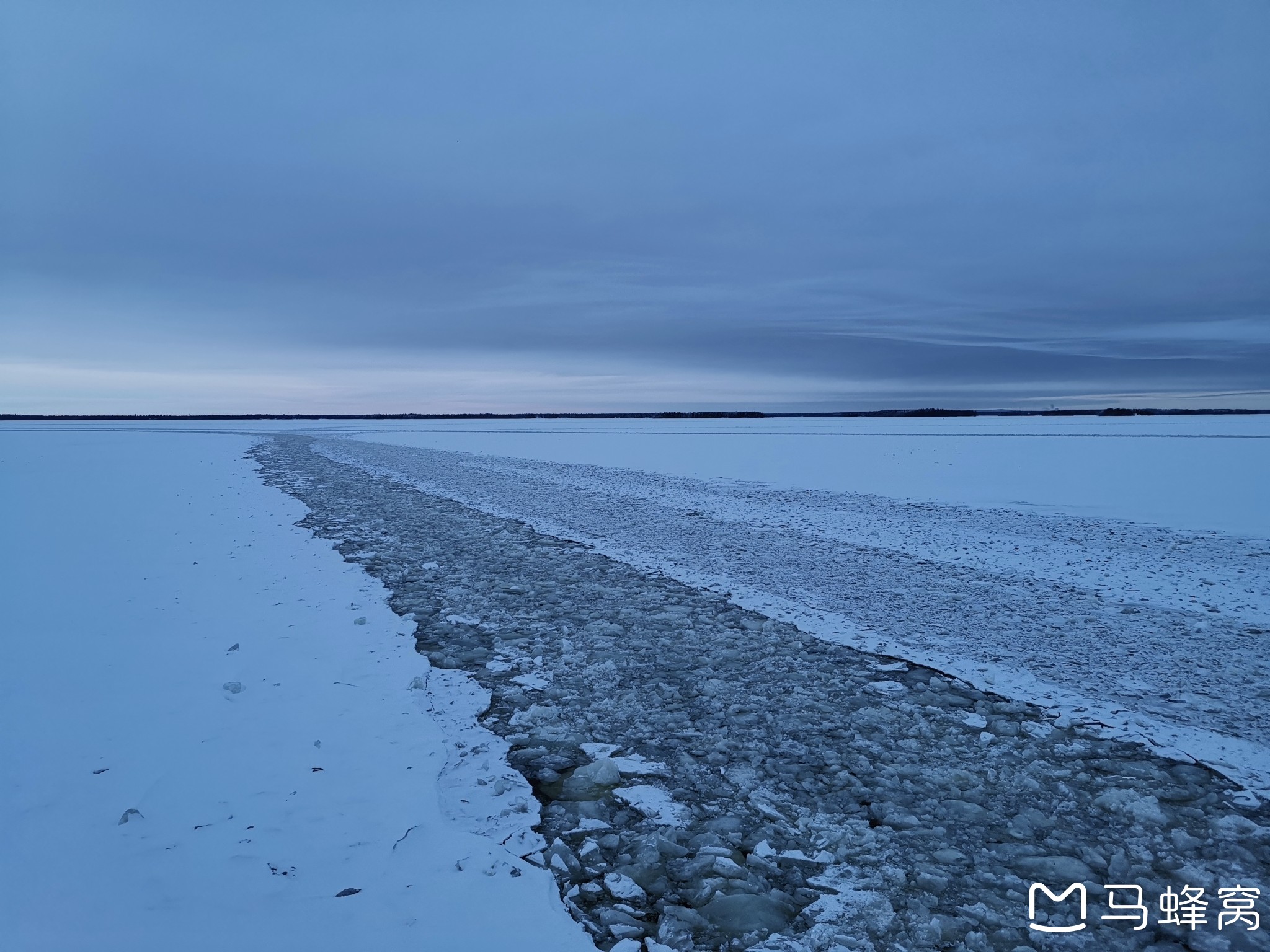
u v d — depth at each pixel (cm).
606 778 499
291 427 10125
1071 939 350
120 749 525
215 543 1325
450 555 1241
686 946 344
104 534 1391
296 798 467
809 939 351
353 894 374
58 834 415
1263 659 711
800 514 1680
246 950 329
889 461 3005
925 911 368
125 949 325
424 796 476
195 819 437
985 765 520
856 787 493
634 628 838
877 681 676
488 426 9462
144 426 10988
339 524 1558
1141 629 812
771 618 872
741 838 439
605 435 5816
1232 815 449
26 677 653
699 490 2159
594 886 394
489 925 355
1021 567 1120
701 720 601
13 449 4000
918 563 1163
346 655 741
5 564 1114
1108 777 500
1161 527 1417
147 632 798
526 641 793
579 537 1413
